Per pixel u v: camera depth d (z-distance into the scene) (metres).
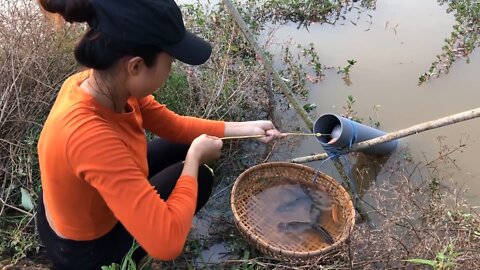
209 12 2.21
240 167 1.57
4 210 1.28
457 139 1.65
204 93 1.63
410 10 2.29
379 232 1.24
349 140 1.33
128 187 0.78
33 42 1.49
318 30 2.19
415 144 1.63
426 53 2.03
